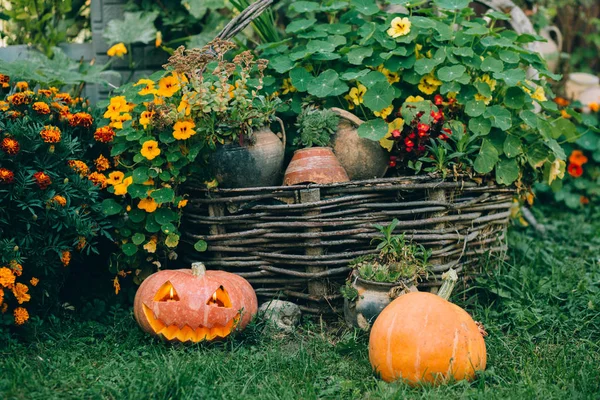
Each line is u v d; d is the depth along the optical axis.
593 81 5.85
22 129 2.89
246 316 2.94
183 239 3.36
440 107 3.37
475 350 2.52
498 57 3.58
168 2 4.56
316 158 3.16
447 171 3.17
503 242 3.77
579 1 6.56
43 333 2.94
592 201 5.20
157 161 3.12
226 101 3.04
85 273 3.46
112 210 3.12
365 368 2.69
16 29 4.59
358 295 2.91
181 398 2.37
